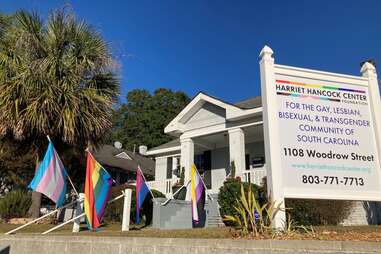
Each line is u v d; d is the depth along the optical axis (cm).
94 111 1275
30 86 1191
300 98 701
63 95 1215
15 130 1172
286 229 596
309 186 651
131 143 4703
